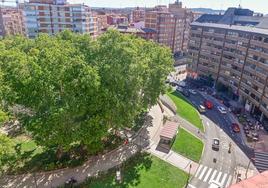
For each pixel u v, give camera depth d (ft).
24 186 121.29
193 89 310.04
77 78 122.31
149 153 159.63
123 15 620.90
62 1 363.15
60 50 143.54
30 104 125.29
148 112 218.18
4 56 155.63
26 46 194.70
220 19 341.21
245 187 83.66
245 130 207.51
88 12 374.43
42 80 120.67
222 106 260.62
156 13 437.99
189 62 353.92
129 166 144.05
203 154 168.76
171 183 136.05
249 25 296.71
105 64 135.64
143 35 400.26
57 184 124.26
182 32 517.14
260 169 158.71
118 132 176.24
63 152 147.64
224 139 192.03
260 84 236.02
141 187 129.39
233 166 158.40
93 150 139.44
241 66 269.85
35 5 331.57
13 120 179.42
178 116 220.84
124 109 143.02
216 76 314.76
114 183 129.70
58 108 118.32
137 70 147.54
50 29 349.82
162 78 182.60
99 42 155.63
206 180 142.41
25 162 138.51
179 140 180.04
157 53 191.93
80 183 125.29
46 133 121.70
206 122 220.23
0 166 117.70
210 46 315.78
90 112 131.64
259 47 241.14
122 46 143.02
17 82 128.88
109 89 135.03
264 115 228.02
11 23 453.58
